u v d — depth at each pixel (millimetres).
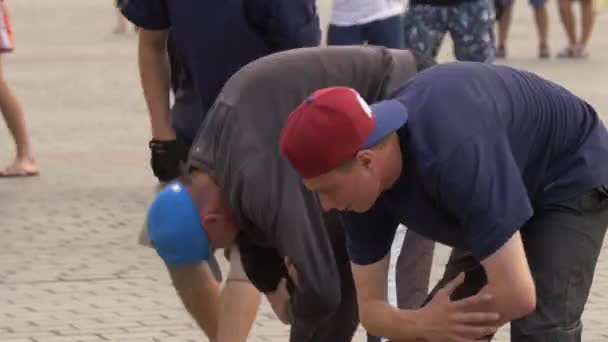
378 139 8492
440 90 8797
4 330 14859
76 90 35031
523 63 40969
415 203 8938
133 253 18375
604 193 9891
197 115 13070
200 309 11297
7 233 19578
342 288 11461
